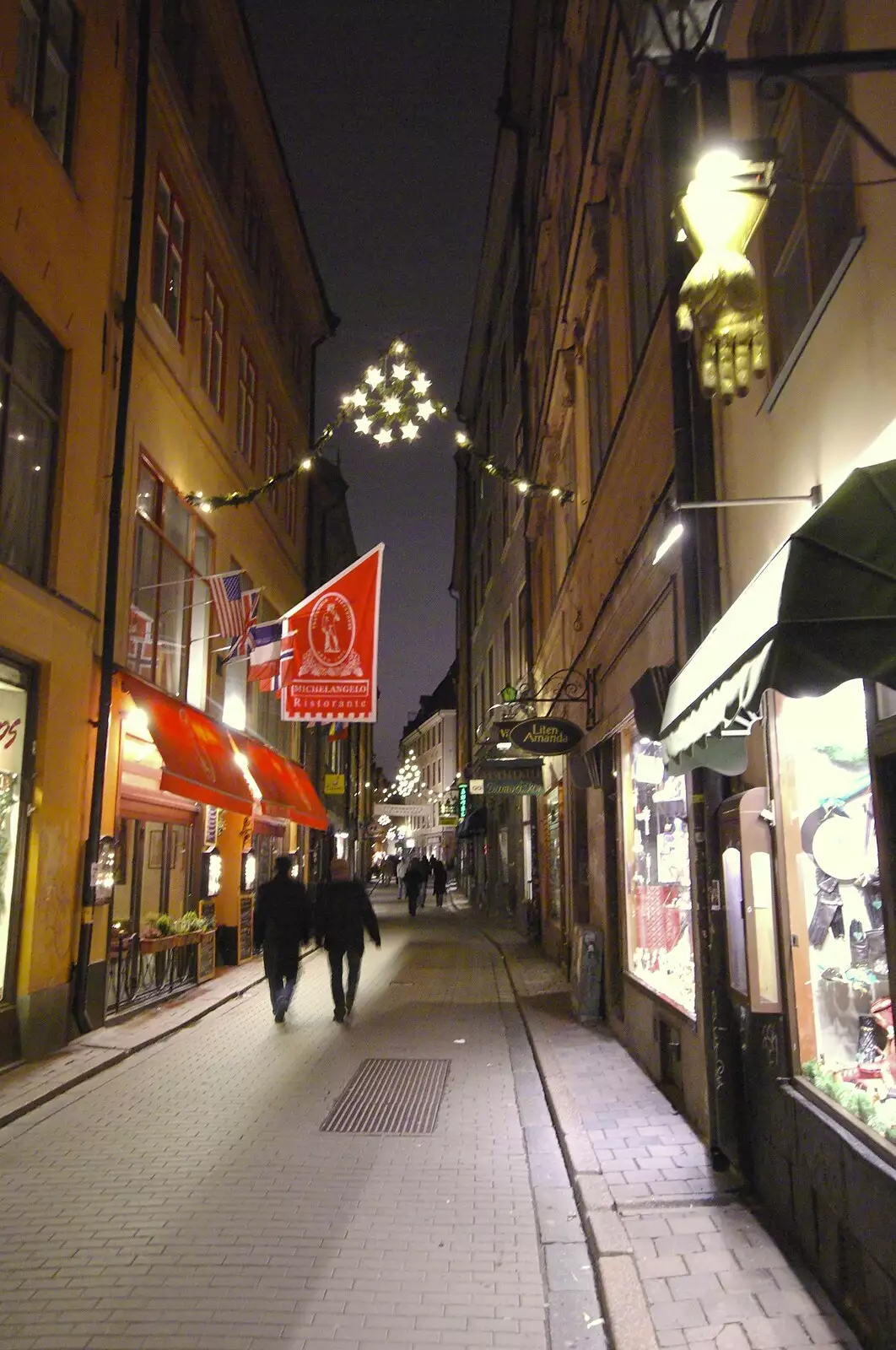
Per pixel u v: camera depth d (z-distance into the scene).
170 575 13.72
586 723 12.41
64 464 9.88
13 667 8.98
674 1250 4.60
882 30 3.66
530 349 20.86
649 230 8.43
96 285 10.70
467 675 40.75
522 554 22.56
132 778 11.81
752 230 3.60
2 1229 5.15
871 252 3.81
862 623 3.03
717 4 3.55
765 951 4.96
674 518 6.47
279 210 20.97
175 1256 4.82
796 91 4.70
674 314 6.62
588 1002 10.75
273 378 21.09
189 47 14.82
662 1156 5.99
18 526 9.17
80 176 10.46
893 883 3.67
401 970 16.80
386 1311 4.26
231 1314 4.21
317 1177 6.01
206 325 15.73
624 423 8.98
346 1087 8.31
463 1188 5.83
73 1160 6.32
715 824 5.97
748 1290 4.20
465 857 48.78
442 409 11.29
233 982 14.25
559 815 16.08
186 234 14.63
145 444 12.45
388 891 55.78
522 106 21.50
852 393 4.03
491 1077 8.67
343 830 35.94
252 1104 7.75
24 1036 8.83
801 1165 4.57
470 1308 4.30
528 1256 4.85
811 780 4.70
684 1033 6.94
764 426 5.28
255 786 15.54
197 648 15.02
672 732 5.27
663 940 7.96
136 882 12.08
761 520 5.32
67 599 9.75
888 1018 3.92
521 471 21.45
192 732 12.77
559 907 16.39
